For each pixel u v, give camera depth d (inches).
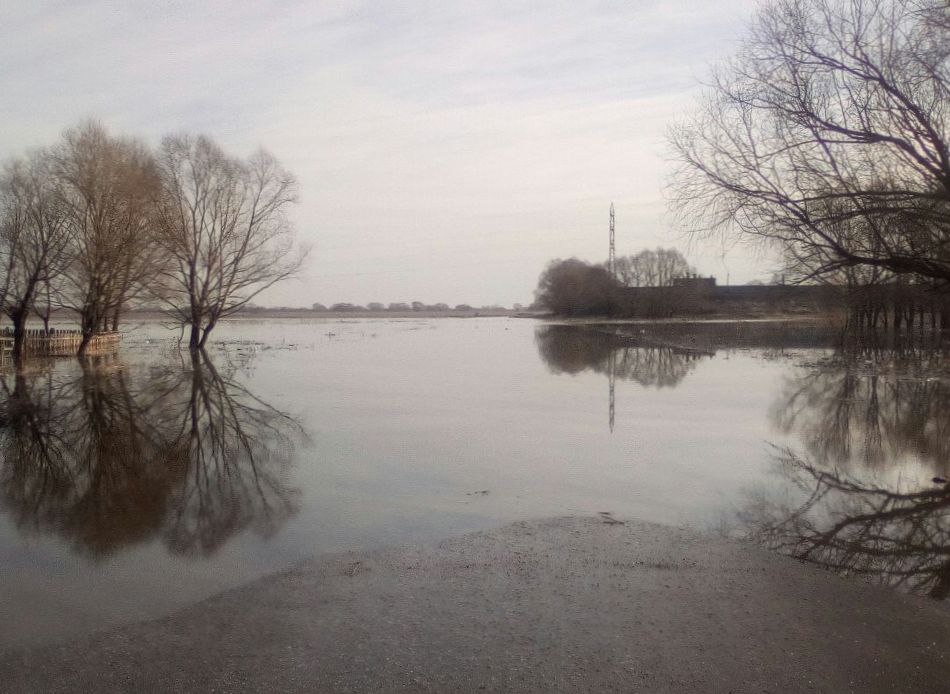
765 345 1770.4
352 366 1246.9
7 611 245.6
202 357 1441.9
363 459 498.3
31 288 1256.8
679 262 4210.1
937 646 214.1
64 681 195.0
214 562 295.0
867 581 270.8
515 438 570.9
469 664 201.2
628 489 411.2
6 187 1193.4
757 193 479.8
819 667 200.5
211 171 1540.4
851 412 706.2
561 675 195.5
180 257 1544.0
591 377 1050.1
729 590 254.8
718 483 425.7
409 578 266.7
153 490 421.1
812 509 370.0
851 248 458.3
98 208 1259.8
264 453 523.5
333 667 200.2
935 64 438.0
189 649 212.7
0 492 418.9
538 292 5073.8
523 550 297.7
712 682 192.2
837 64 462.9
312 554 301.7
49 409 746.2
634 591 252.7
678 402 780.6
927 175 445.1
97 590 265.3
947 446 538.3
